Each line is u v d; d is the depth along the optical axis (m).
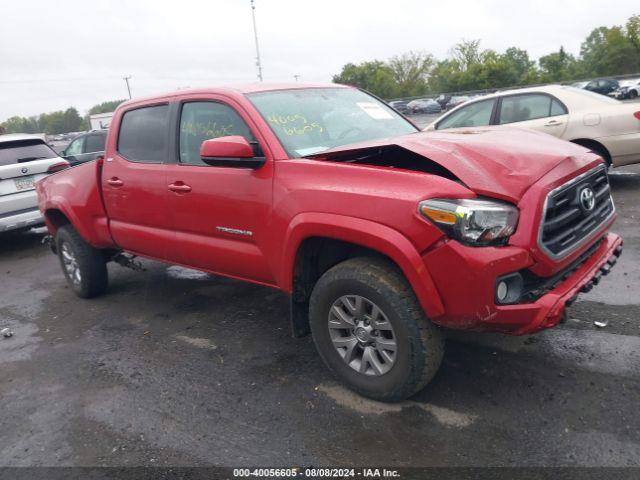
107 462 2.86
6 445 3.10
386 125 4.27
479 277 2.56
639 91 29.16
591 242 3.10
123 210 4.57
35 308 5.48
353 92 4.55
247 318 4.59
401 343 2.86
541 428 2.79
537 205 2.68
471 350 3.62
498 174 2.76
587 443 2.64
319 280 3.19
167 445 2.95
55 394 3.63
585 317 3.95
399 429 2.89
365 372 3.12
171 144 4.12
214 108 3.88
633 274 4.68
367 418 3.01
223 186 3.63
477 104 8.20
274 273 3.44
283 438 2.91
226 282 5.61
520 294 2.70
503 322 2.66
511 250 2.61
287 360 3.78
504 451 2.65
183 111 4.11
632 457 2.52
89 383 3.73
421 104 37.81
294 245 3.16
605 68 62.31
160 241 4.30
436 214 2.59
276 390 3.39
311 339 4.08
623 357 3.36
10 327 5.02
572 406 2.93
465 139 3.14
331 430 2.94
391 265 2.93
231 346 4.09
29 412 3.43
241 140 3.29
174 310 4.95
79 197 4.96
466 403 3.05
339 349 3.23
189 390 3.50
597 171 3.22
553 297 2.69
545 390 3.10
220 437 2.97
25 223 7.71
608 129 7.07
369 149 3.14
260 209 3.41
